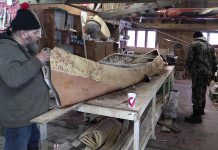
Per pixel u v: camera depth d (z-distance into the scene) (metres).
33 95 1.87
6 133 1.89
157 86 3.20
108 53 6.65
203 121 4.44
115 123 2.71
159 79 3.79
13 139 1.88
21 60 1.76
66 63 2.11
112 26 8.30
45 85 1.97
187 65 4.37
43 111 1.95
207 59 4.25
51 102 2.33
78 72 2.21
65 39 5.21
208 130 4.00
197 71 4.25
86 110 2.21
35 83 1.88
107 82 2.52
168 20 10.62
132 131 2.68
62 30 5.06
